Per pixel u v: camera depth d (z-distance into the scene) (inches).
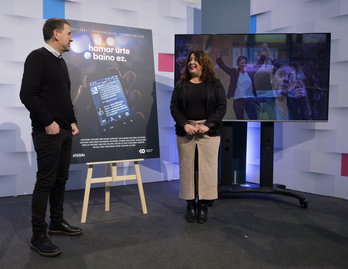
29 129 116.9
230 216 94.9
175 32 142.7
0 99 111.7
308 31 123.3
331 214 97.4
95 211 98.7
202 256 66.7
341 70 114.6
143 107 96.0
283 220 91.3
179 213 97.5
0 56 110.6
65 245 72.2
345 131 114.3
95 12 125.4
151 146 96.3
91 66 89.6
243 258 65.9
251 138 143.3
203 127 84.7
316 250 70.2
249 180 144.9
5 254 66.9
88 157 87.6
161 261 64.2
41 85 66.9
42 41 116.6
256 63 109.0
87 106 88.3
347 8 111.7
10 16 111.1
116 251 69.0
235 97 110.0
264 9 137.3
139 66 96.4
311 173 124.6
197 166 92.2
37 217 67.2
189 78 91.7
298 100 109.1
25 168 117.4
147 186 134.6
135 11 133.3
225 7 126.0
